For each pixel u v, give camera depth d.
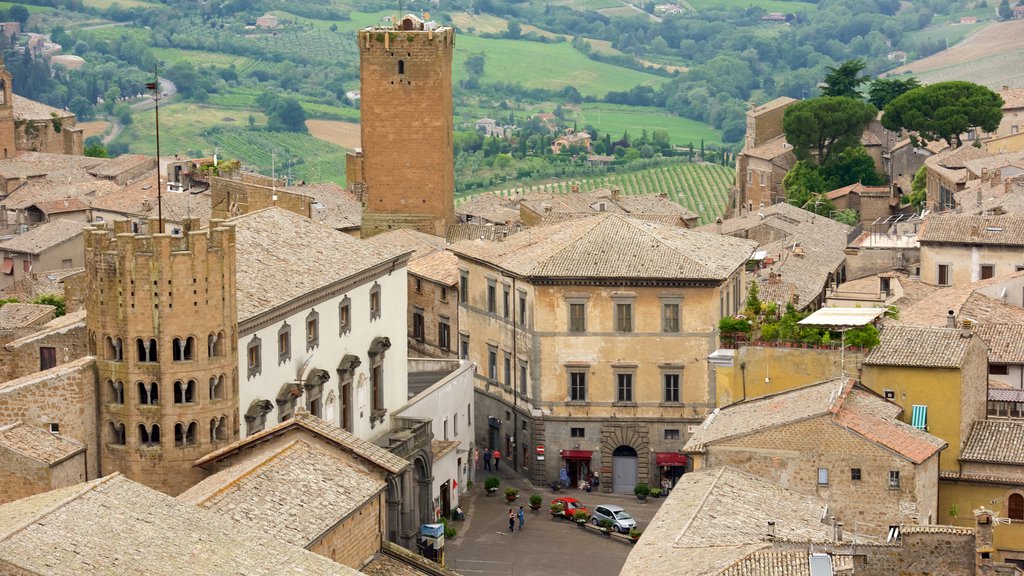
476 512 197.88
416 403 198.50
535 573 173.62
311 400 177.25
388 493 171.62
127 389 152.88
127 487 124.50
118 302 152.12
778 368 174.38
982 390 173.00
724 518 140.50
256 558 122.00
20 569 109.06
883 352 169.25
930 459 157.00
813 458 153.00
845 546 129.50
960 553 129.00
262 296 168.75
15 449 145.75
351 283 185.75
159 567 115.50
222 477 142.25
